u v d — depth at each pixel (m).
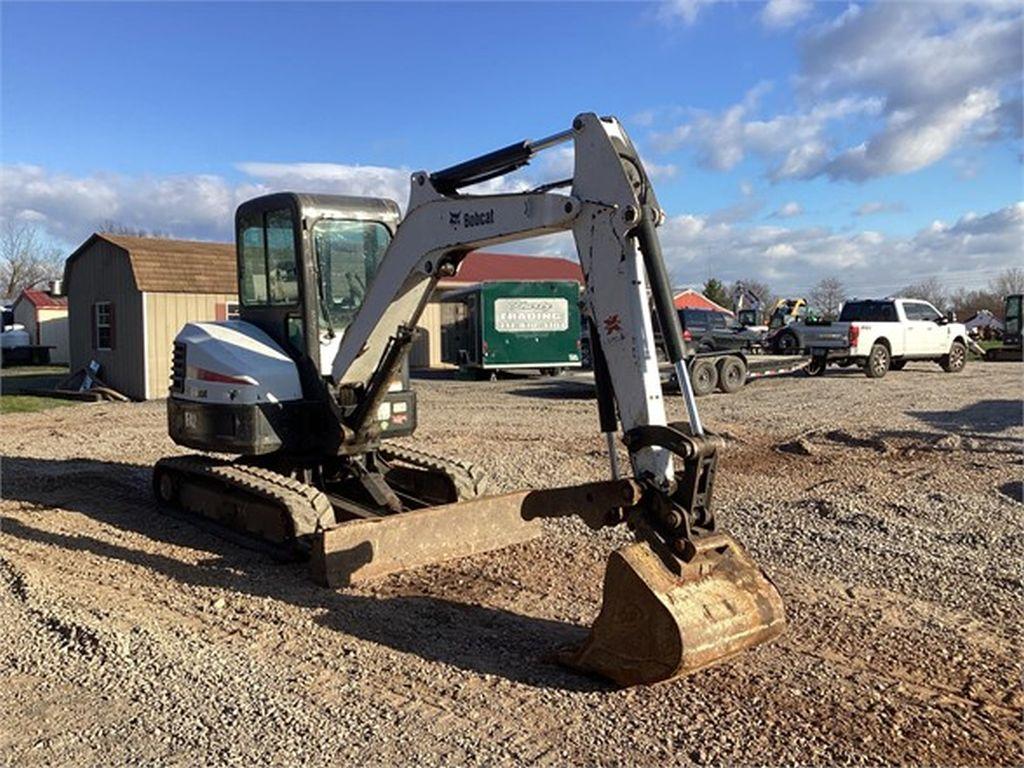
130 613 5.40
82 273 21.83
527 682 4.42
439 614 5.41
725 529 7.26
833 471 9.82
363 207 7.30
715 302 63.53
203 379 7.27
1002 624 5.11
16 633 5.08
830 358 21.98
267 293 7.52
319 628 5.18
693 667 4.16
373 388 6.58
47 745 3.79
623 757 3.68
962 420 13.77
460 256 5.89
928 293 75.38
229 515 7.38
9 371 30.25
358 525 6.08
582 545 6.87
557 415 15.83
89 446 12.62
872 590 5.72
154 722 3.98
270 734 3.87
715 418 14.45
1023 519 7.37
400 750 3.73
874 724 3.93
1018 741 3.79
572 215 4.85
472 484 7.45
